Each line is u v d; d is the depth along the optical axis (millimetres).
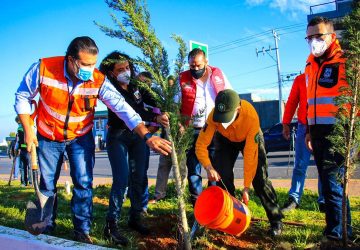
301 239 3912
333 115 3402
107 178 11523
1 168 21156
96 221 4844
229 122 3676
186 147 3395
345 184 3363
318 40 3607
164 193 6160
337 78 3629
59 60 3615
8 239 3477
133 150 4281
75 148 3840
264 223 4543
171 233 4270
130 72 4215
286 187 7996
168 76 3355
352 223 4508
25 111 3570
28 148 3523
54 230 4328
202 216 3387
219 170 4215
